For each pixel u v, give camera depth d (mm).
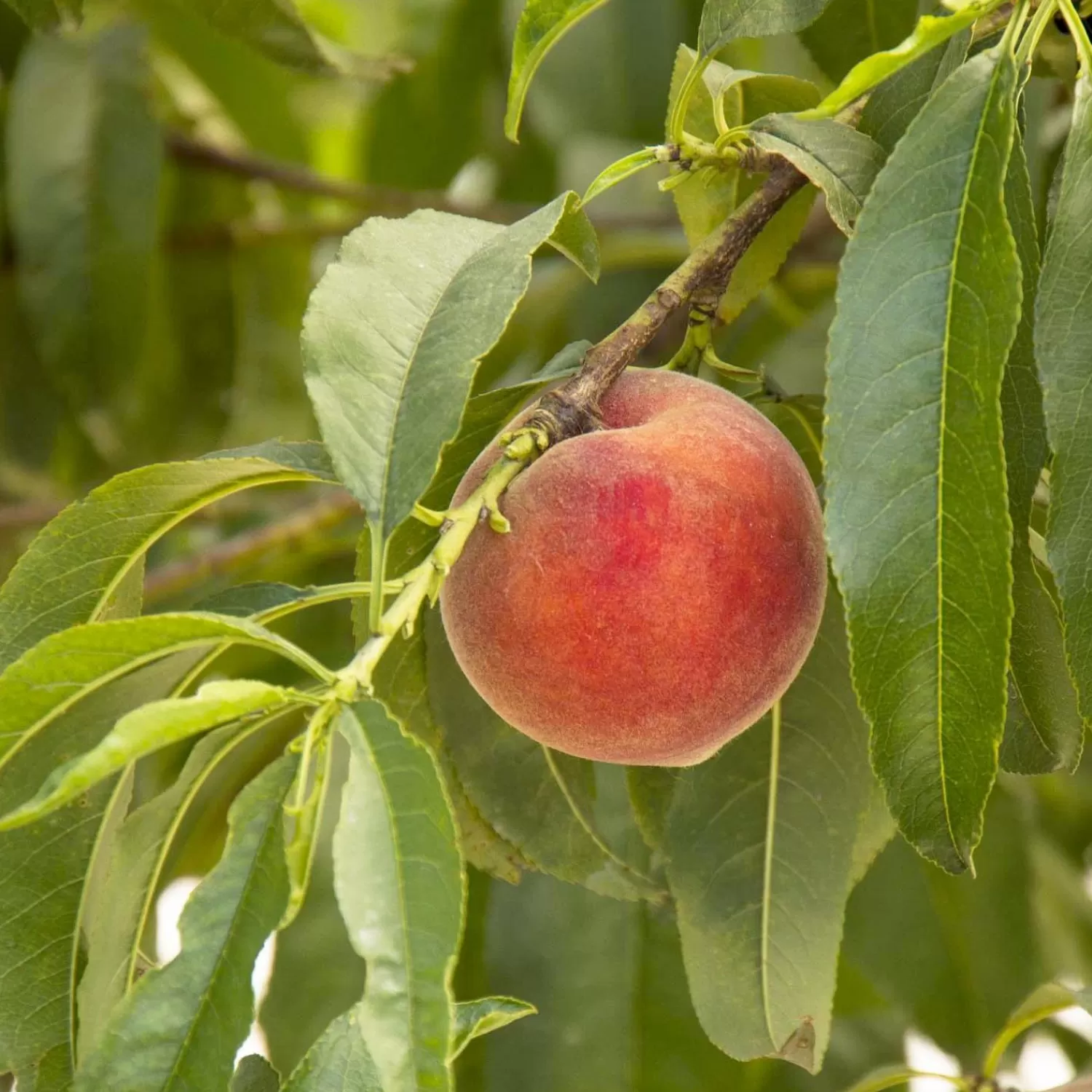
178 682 888
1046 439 863
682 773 945
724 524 858
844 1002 1173
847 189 878
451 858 796
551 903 1097
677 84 944
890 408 832
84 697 879
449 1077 788
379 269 854
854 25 1005
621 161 890
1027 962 1136
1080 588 844
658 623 853
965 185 834
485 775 941
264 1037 1091
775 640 867
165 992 809
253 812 815
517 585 856
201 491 889
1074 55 966
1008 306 825
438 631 929
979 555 829
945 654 833
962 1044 1132
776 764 945
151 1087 806
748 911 941
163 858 857
